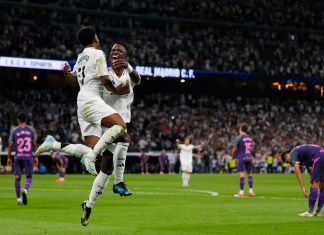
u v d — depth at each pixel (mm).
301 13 93688
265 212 20422
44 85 74438
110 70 13469
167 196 28766
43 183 41625
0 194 29281
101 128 12320
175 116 78438
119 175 13406
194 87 84312
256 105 86375
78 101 11977
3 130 66438
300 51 89750
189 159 40031
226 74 80562
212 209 21484
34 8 75500
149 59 76250
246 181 48844
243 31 89875
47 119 70062
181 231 15023
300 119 87375
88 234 14281
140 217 18484
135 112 76250
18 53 67938
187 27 87188
